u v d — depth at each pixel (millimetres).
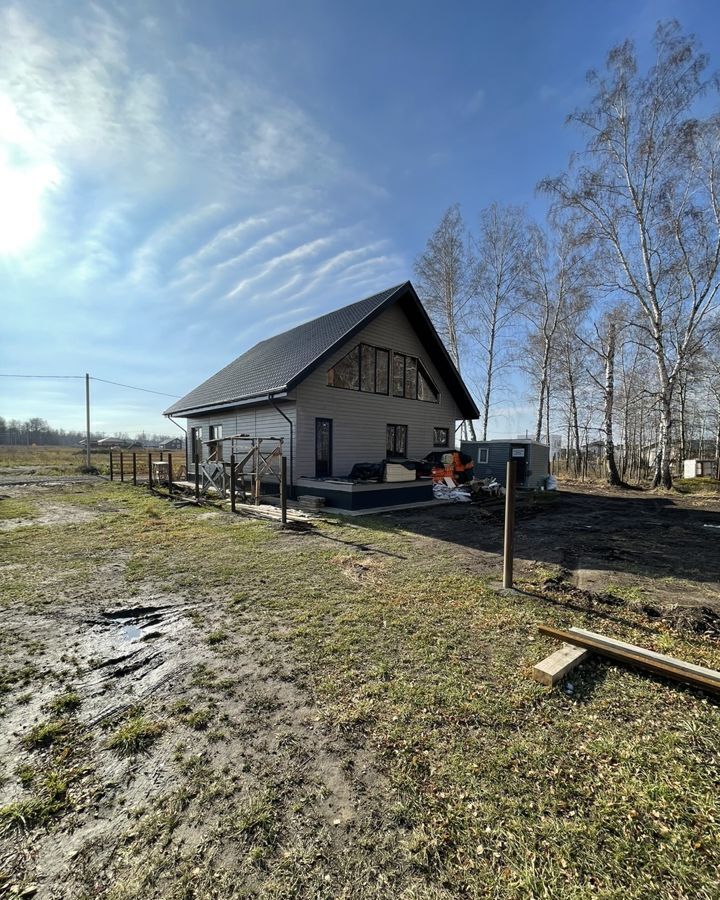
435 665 2795
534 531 7434
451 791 1767
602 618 3576
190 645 3115
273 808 1685
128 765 1937
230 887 1383
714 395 23812
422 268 20812
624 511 10094
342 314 14117
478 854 1496
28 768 1925
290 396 10617
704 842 1538
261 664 2834
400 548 6020
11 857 1504
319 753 1999
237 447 13227
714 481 17141
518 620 3512
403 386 13750
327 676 2678
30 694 2514
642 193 14773
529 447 15992
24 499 11141
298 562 5273
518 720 2236
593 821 1625
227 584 4457
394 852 1502
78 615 3680
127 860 1483
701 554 5801
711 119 13242
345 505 9508
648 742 2072
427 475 12758
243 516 8633
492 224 20203
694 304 14828
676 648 3064
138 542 6332
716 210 14141
